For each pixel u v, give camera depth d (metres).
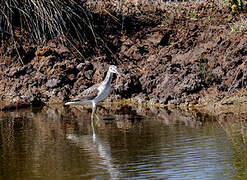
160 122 12.61
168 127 11.92
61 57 17.08
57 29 17.45
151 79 15.85
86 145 10.39
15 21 18.06
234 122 12.30
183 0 19.05
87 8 18.38
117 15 18.70
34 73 16.83
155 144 10.30
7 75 16.86
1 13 17.53
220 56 15.86
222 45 16.08
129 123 12.61
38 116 13.88
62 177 8.34
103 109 14.89
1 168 8.88
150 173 8.45
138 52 17.06
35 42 17.53
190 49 16.67
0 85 16.83
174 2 19.34
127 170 8.62
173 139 10.67
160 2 19.44
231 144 10.15
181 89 15.29
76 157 9.48
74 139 10.95
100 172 8.55
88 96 13.55
